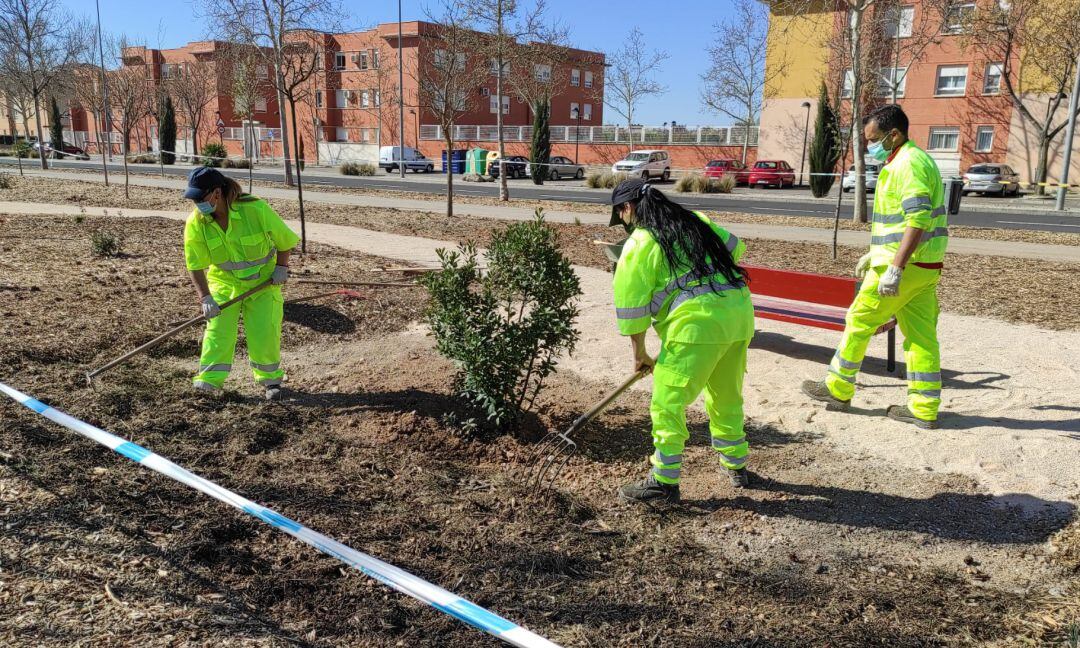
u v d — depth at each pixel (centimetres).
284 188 2809
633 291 379
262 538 353
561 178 4078
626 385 415
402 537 363
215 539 348
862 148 1820
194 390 544
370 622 294
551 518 390
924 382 505
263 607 301
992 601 324
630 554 361
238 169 4506
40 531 338
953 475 443
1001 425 513
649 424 523
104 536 339
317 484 412
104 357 613
